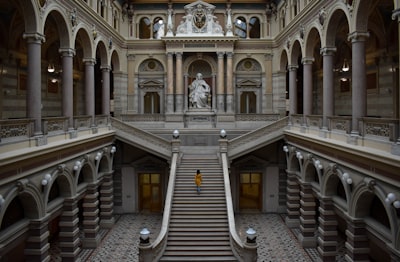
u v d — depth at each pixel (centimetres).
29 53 1559
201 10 3172
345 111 2841
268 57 3222
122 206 2914
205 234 1902
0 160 1157
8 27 2095
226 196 2097
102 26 2509
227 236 1902
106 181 2550
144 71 3278
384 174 1275
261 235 2377
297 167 2558
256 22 3297
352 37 1588
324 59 1938
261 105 3278
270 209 2916
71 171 1861
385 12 2055
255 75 3269
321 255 1917
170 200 2055
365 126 1477
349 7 1617
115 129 2605
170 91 3144
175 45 3131
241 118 3114
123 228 2533
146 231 1706
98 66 3634
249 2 3234
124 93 3222
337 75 2969
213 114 3128
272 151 2897
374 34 2250
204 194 2155
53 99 2777
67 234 1869
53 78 2777
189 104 3234
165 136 2953
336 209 1848
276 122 2577
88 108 2286
